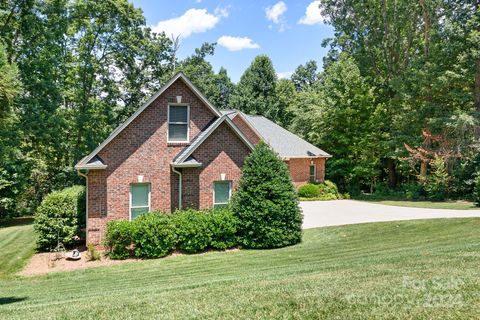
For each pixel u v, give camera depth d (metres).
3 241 16.41
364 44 35.25
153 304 5.91
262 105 49.53
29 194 28.70
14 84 8.64
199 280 9.01
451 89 26.89
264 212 13.84
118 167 14.47
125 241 13.03
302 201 28.64
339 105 33.78
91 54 30.38
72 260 12.96
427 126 27.72
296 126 42.19
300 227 14.65
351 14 34.94
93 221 14.09
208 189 15.53
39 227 14.10
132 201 14.80
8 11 23.58
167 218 13.46
